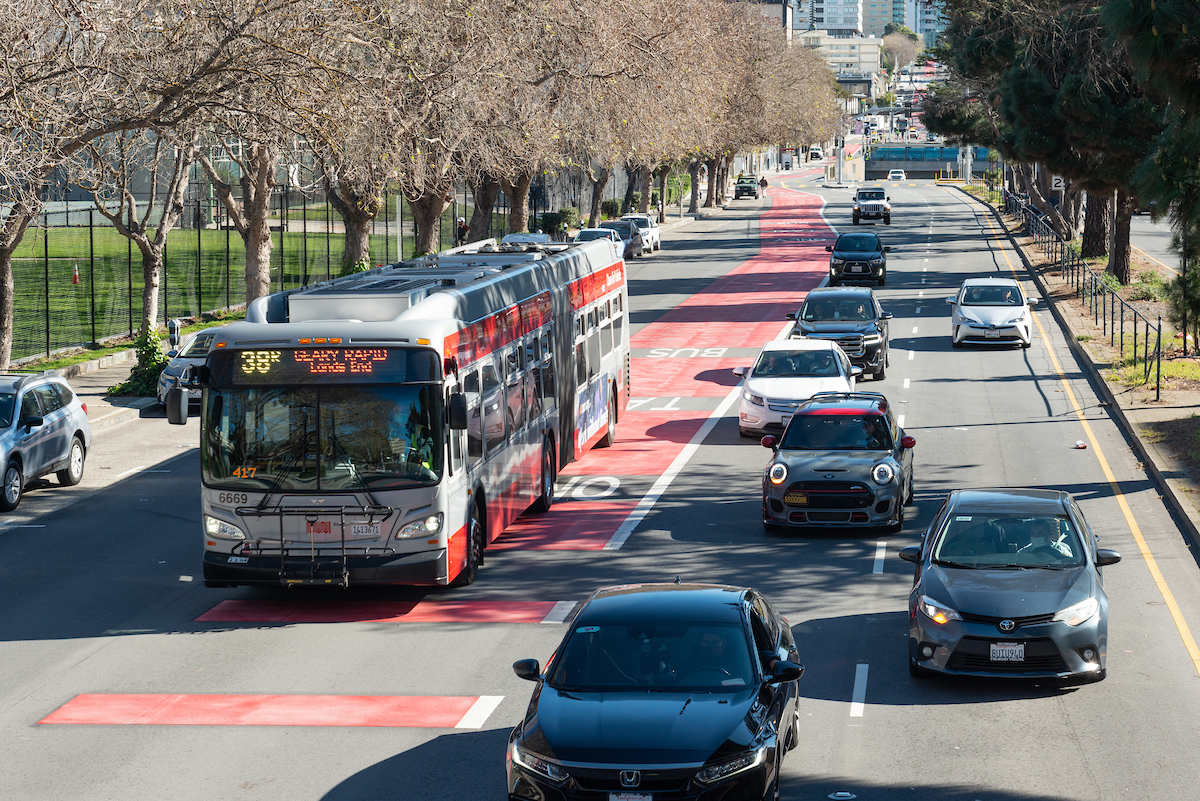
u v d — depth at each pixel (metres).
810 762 13.23
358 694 15.83
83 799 12.57
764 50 115.88
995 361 45.91
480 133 46.41
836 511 23.72
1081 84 47.53
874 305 43.50
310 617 19.59
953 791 12.43
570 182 115.62
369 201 45.56
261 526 19.20
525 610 19.69
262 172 43.50
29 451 27.77
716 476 29.92
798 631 18.19
